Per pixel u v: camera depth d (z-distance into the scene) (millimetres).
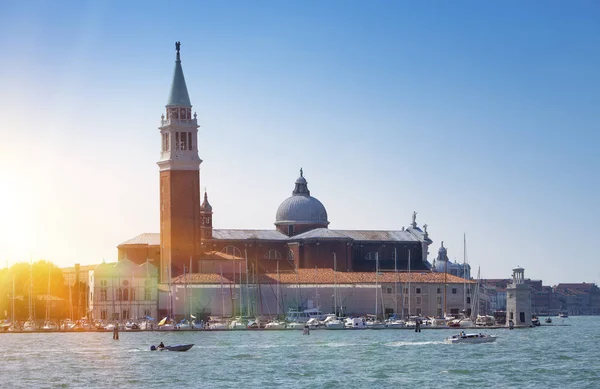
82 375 190125
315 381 178500
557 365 199625
